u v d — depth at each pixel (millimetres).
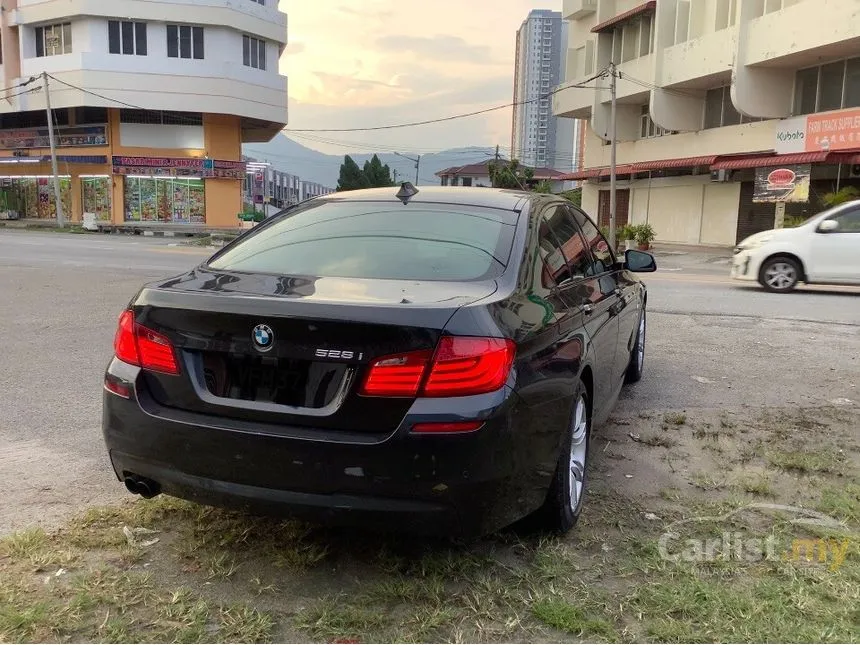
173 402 2836
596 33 32469
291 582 2898
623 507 3645
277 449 2623
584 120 40750
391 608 2734
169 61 36031
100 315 9039
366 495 2576
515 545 3221
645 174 31547
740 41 23094
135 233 34750
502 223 3496
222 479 2732
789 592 2855
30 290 11203
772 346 7625
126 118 37188
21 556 3051
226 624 2617
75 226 37312
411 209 3693
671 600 2789
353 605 2742
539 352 2904
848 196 20969
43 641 2506
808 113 23078
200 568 2994
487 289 2918
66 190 39531
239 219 39312
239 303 2713
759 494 3832
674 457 4363
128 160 37125
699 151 27750
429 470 2533
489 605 2756
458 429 2525
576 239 4281
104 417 2998
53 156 35188
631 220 32906
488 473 2598
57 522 3395
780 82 23484
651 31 29234
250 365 2730
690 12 25891
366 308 2596
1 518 3436
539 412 2861
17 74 39438
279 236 3643
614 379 4543
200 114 37844
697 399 5621
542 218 3793
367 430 2582
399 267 3176
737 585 2924
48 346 7270
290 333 2621
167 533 3287
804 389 5922
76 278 12836
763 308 10422
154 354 2871
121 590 2812
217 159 38188
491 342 2609
